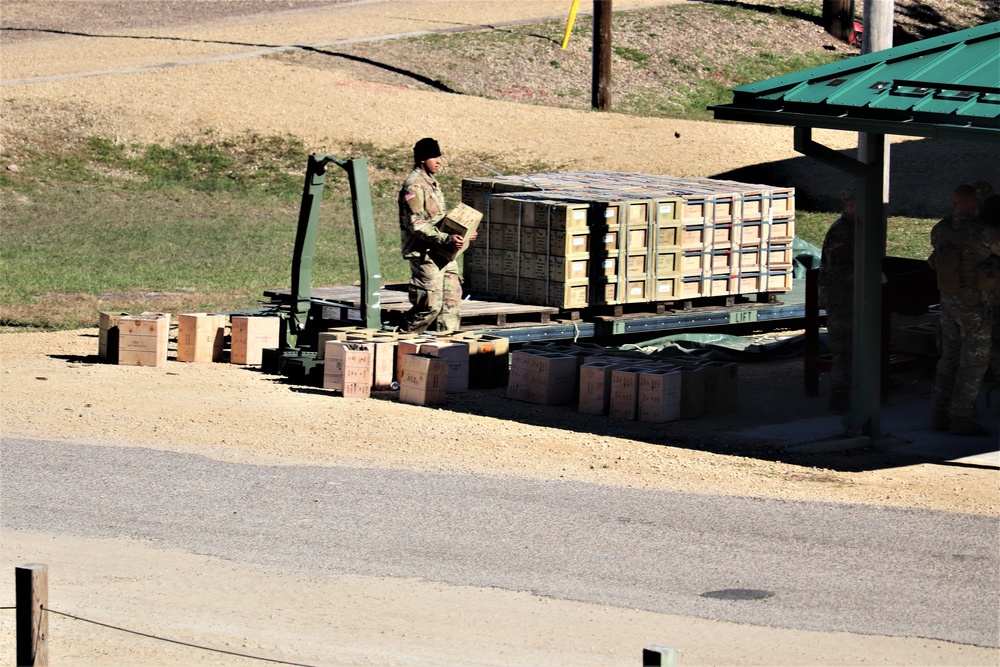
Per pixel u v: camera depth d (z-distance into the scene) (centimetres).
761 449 3644
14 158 9638
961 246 3697
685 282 4959
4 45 12712
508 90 12000
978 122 3075
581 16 13925
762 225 5094
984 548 2803
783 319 5225
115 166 9794
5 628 2425
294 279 4728
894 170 9338
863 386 3725
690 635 2316
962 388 3791
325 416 3975
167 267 6925
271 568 2702
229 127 10444
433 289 4506
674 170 9619
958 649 2244
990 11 15162
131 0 14800
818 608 2452
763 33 13912
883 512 3066
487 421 3938
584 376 4056
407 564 2720
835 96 3409
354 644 2277
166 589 2580
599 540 2864
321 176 4644
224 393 4266
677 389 3966
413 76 11862
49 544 2850
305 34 13038
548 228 4766
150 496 3188
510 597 2528
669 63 13012
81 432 3762
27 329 5394
